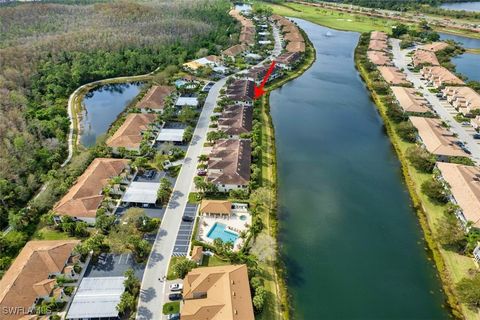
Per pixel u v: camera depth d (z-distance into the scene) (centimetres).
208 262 9950
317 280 9775
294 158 15012
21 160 13412
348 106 19875
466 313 8888
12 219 10662
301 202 12562
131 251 10275
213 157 13962
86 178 12306
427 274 10050
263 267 9919
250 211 11750
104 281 9194
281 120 18075
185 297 8706
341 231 11425
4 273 9338
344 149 15800
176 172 13575
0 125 14688
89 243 9862
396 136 16612
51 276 9269
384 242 11075
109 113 18912
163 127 16650
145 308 8681
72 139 15975
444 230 10725
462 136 16762
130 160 13825
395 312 9012
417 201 12575
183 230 10981
